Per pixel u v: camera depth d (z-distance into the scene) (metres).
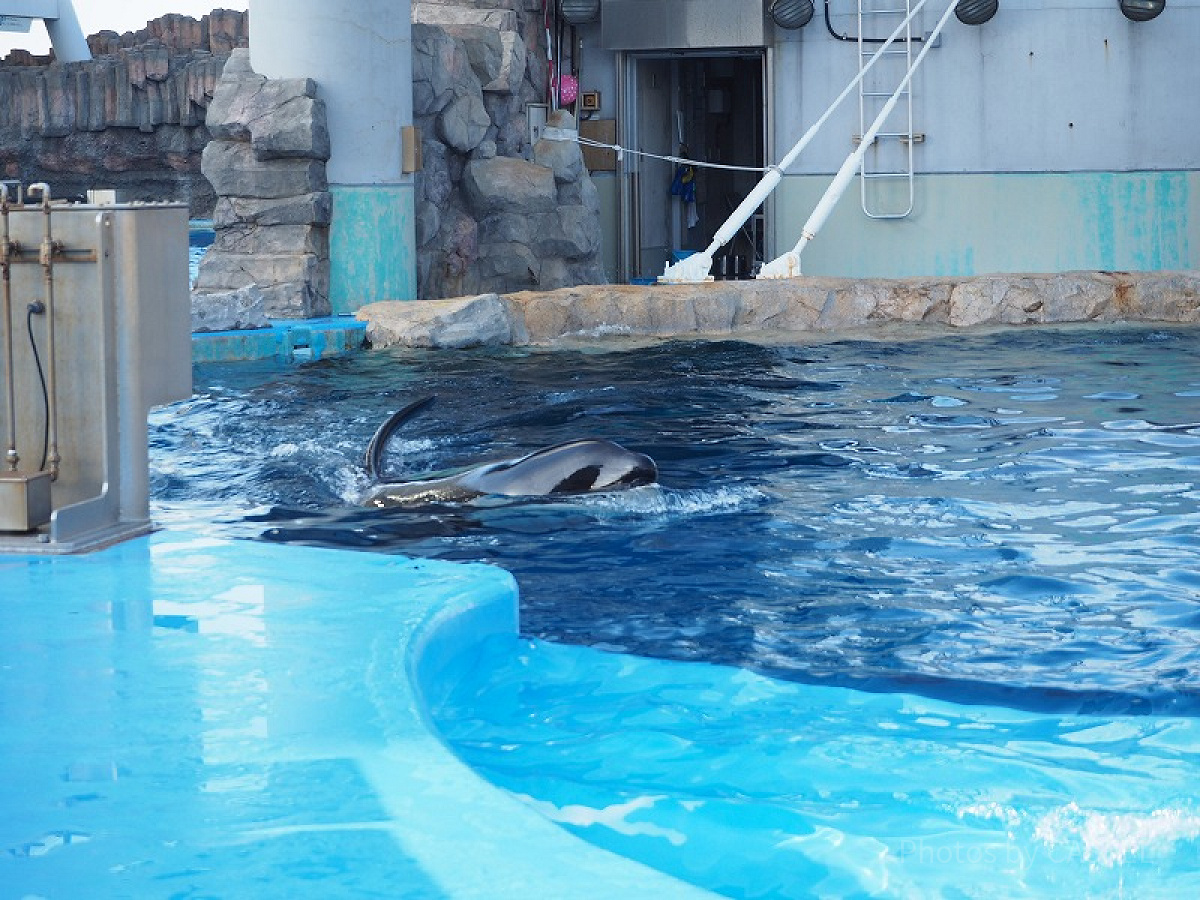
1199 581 4.94
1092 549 5.41
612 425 8.35
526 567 5.18
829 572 5.11
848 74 16.59
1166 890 2.51
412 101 13.98
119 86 24.55
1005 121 16.39
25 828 2.39
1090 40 16.14
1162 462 7.09
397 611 3.79
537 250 15.59
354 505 6.29
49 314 4.50
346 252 13.48
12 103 25.09
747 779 3.14
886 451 7.47
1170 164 16.23
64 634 3.55
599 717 3.59
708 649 4.21
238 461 7.37
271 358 11.57
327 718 2.95
